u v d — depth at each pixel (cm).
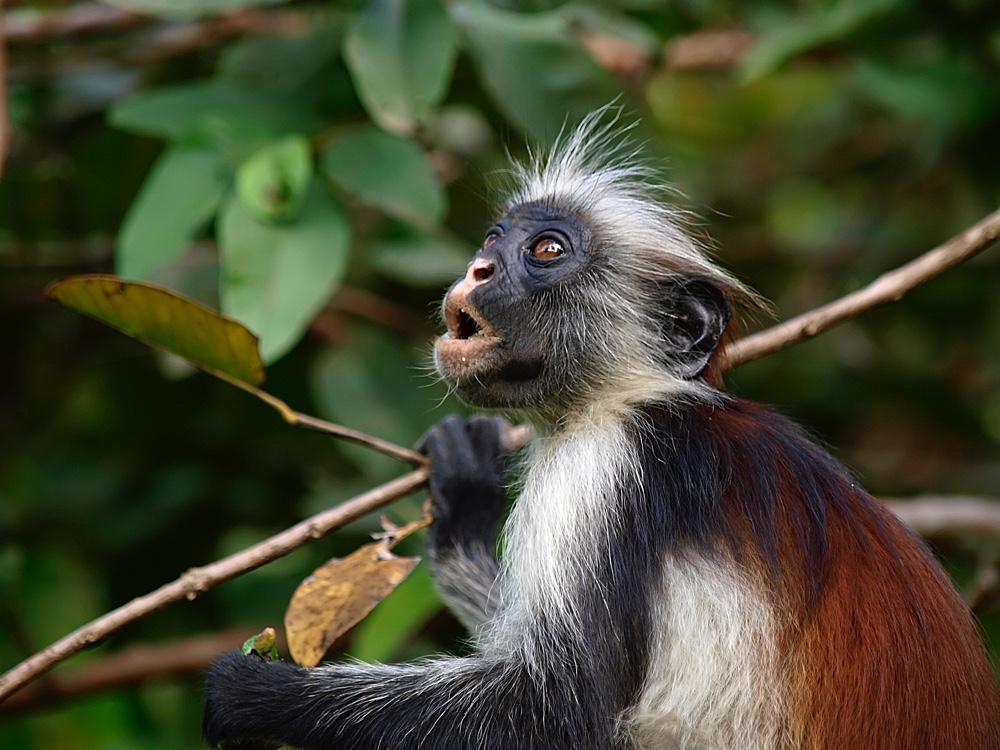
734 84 1741
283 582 1260
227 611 1270
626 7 1404
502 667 848
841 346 1577
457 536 996
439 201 1084
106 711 1334
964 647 827
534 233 973
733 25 1512
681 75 1661
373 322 1328
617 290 960
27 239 1312
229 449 1334
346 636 1210
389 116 1061
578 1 1309
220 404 1338
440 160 1352
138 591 1306
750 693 809
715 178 1669
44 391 1401
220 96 1131
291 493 1323
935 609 831
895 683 798
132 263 1048
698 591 822
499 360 948
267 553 848
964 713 803
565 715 816
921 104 1296
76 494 1328
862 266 1548
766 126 1788
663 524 838
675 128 1780
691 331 961
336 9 1220
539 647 834
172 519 1305
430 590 1061
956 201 1555
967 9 1292
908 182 1552
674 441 873
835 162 1638
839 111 1659
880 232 1559
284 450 1334
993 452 1535
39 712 1227
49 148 1385
